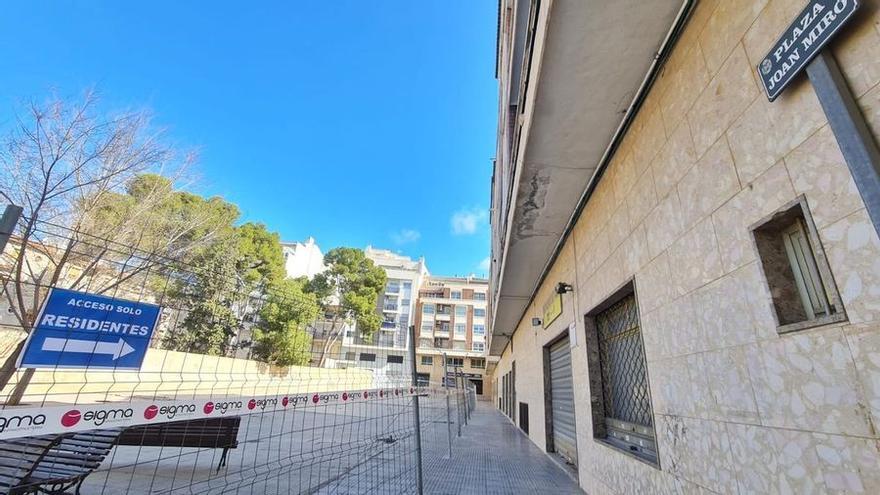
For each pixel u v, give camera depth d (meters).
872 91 1.35
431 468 6.08
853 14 1.38
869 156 1.32
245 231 23.55
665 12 2.66
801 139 1.67
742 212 2.05
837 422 1.47
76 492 3.76
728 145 2.18
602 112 3.61
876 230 1.29
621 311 4.36
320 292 35.84
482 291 63.78
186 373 2.88
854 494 1.39
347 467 5.58
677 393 2.71
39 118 10.22
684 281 2.63
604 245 4.41
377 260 70.69
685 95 2.67
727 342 2.16
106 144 11.21
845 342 1.45
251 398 2.48
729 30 2.19
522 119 4.20
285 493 4.27
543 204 5.45
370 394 3.76
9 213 1.83
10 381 2.02
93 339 2.23
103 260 2.82
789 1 1.73
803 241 1.80
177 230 13.30
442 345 59.59
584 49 2.95
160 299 2.83
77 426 1.61
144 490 4.30
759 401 1.90
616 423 4.34
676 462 2.72
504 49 9.02
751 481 1.94
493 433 11.55
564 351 7.09
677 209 2.75
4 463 3.27
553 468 6.55
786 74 1.71
